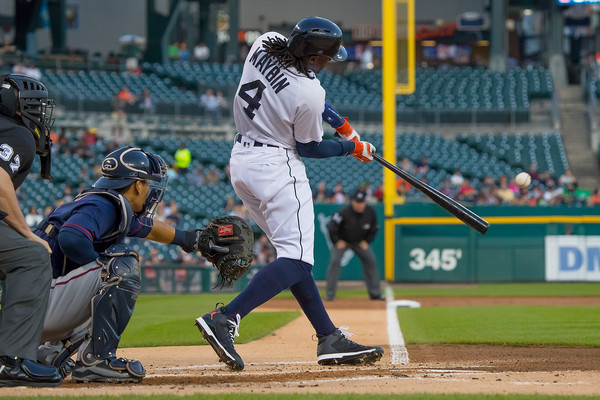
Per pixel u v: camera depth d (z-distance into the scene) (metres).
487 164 88.88
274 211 14.98
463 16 144.12
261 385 13.20
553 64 115.00
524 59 146.00
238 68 106.06
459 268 54.97
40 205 67.00
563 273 55.31
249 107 15.09
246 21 145.00
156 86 97.38
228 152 84.19
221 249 14.97
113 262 13.51
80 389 12.70
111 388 12.84
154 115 89.38
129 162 14.39
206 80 101.31
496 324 27.56
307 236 15.10
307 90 14.68
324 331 15.83
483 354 18.94
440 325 27.25
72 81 93.94
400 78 55.81
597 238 55.44
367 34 144.62
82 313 13.79
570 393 12.11
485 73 110.56
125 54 118.19
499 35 116.12
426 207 55.47
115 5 127.56
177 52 119.12
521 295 44.94
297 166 15.21
